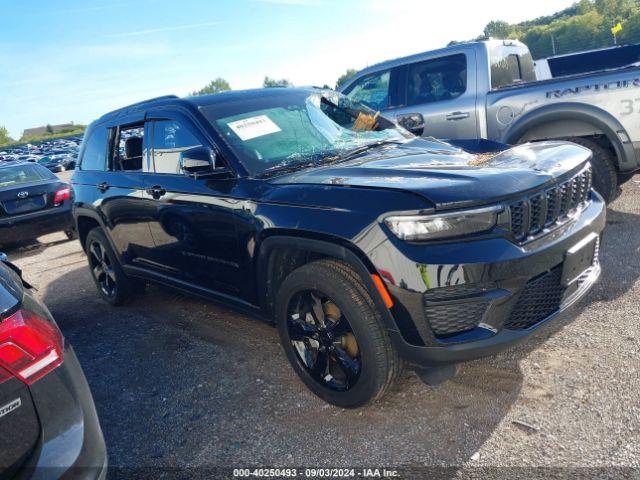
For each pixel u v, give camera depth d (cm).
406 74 588
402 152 321
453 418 254
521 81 586
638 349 285
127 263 435
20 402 166
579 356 289
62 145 7444
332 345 266
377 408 270
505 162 272
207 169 305
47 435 170
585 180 287
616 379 263
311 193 262
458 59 549
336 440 249
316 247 251
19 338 168
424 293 223
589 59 701
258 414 279
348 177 268
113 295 476
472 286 224
